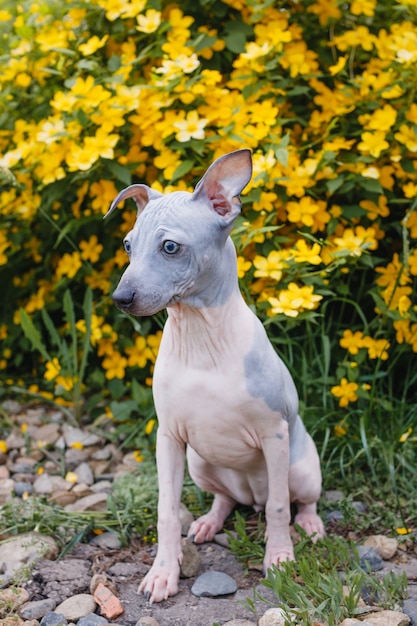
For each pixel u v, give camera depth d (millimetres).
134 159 1163
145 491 1038
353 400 1084
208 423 870
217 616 853
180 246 802
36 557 923
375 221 1160
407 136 1108
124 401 1217
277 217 1135
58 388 1217
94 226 1232
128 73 1144
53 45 1188
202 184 818
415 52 1093
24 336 1330
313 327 1164
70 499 1037
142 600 878
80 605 860
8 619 841
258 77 1150
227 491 974
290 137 1182
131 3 1152
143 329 1185
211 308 839
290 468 933
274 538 897
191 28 1209
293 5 1217
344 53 1222
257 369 860
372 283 1166
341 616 823
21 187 1170
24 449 1170
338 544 917
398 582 857
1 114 1274
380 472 1067
